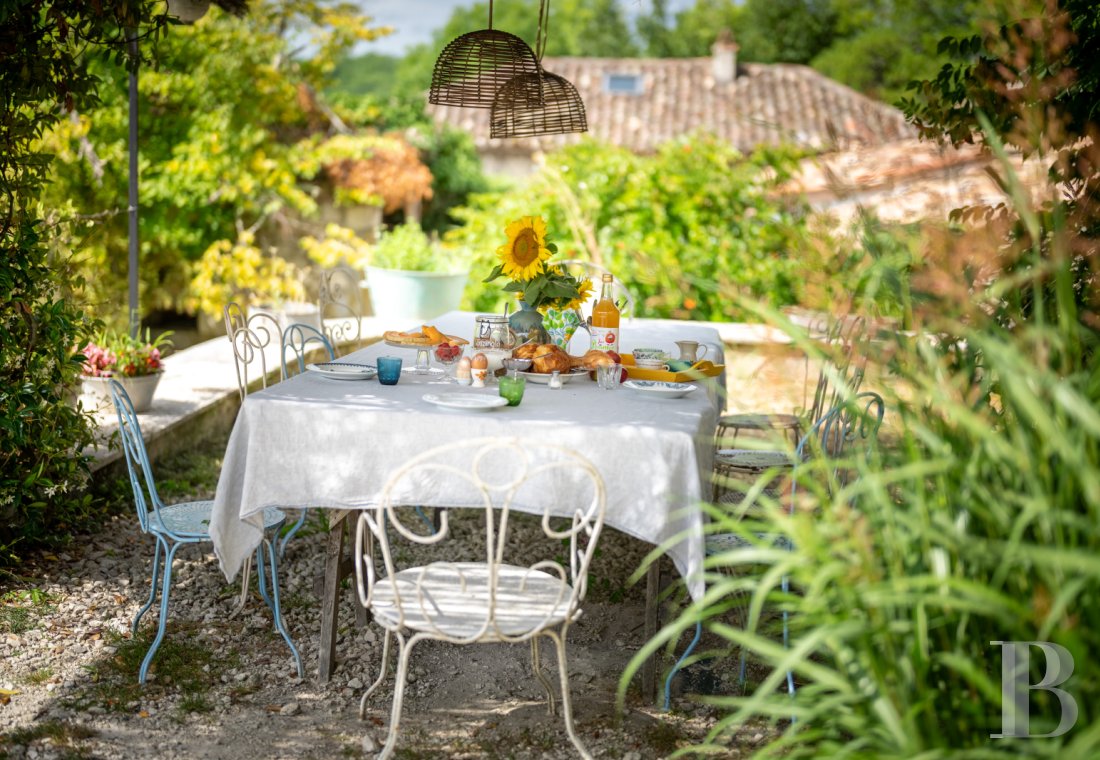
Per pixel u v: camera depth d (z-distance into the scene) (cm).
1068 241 300
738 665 330
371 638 348
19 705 293
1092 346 270
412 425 296
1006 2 335
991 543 189
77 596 371
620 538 456
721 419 461
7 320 390
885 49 2127
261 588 335
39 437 398
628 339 486
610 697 312
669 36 2722
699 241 866
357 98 1355
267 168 1059
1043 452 191
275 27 1136
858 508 232
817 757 200
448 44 468
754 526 205
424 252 845
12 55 370
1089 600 182
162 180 1013
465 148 1449
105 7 388
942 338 245
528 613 267
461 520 479
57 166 940
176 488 499
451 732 290
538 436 293
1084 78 338
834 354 245
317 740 284
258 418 301
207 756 273
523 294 406
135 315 598
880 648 204
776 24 2444
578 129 493
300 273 1107
